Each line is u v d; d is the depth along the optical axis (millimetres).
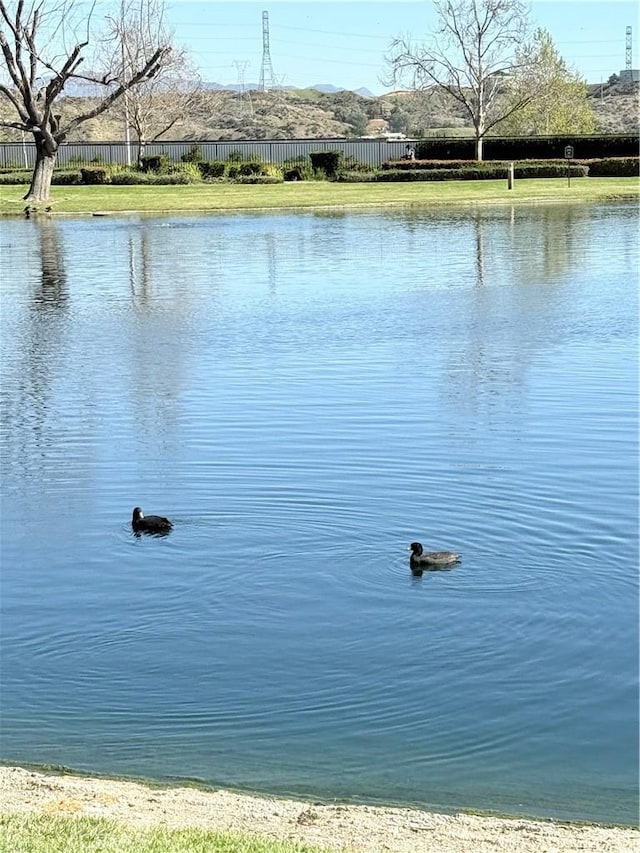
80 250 44094
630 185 71125
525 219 53125
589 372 21078
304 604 11375
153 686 9844
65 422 18391
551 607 11172
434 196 66000
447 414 18203
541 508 13828
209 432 17484
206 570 12242
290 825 7496
